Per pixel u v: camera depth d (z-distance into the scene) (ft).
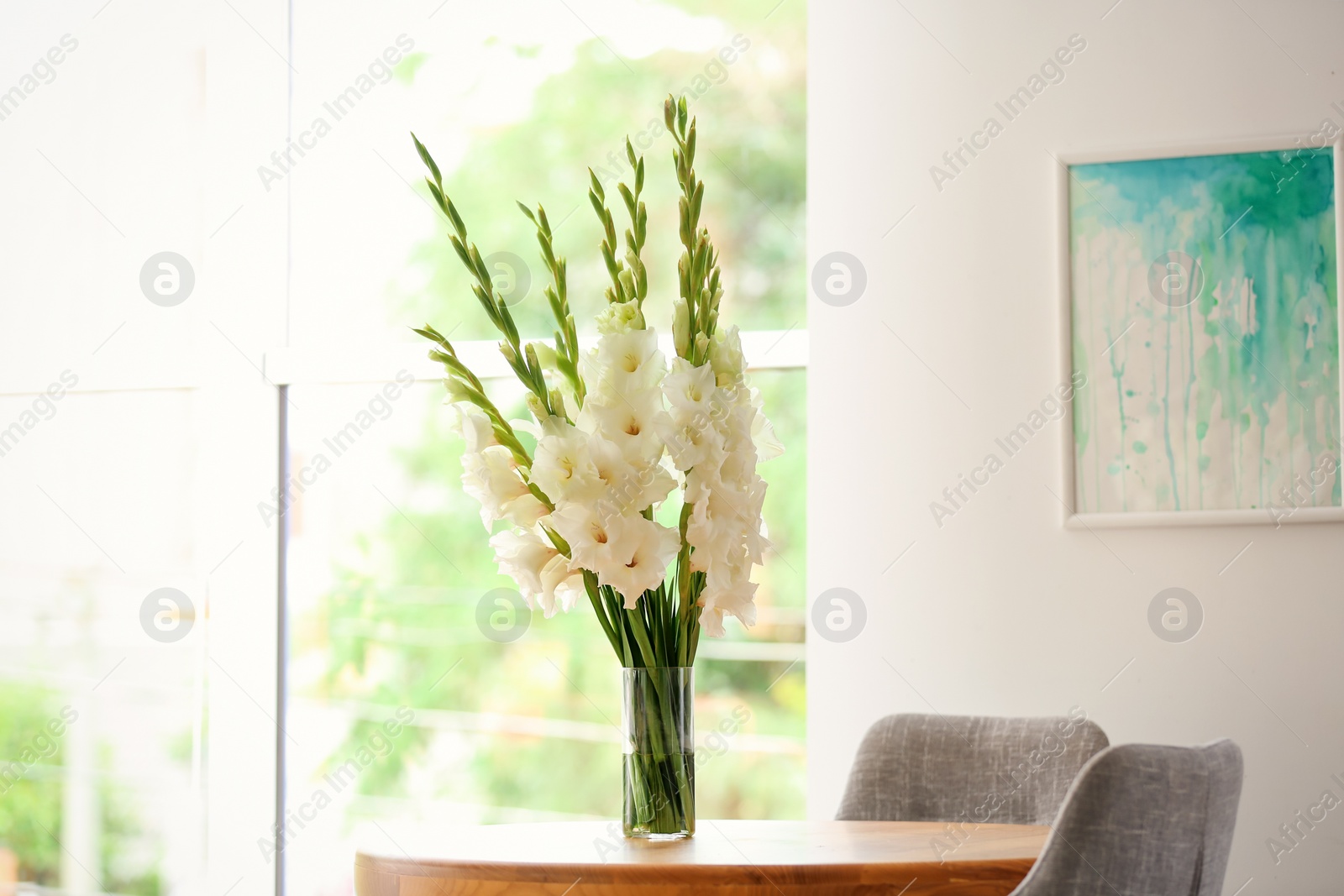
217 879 10.30
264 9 10.85
